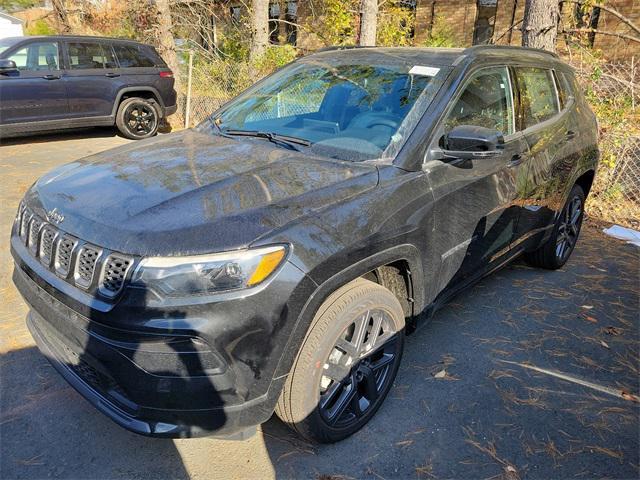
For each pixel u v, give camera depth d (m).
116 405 1.99
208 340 1.80
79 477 2.21
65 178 2.50
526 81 3.58
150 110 9.48
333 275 2.06
